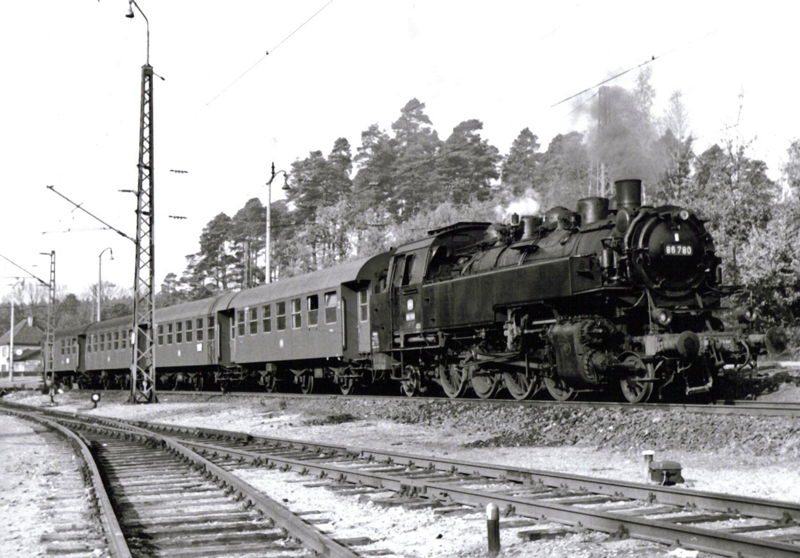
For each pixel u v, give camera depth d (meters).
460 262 19.41
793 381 15.48
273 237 74.94
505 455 12.05
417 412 17.55
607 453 11.78
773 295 30.45
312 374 26.61
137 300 29.22
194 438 16.86
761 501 6.91
